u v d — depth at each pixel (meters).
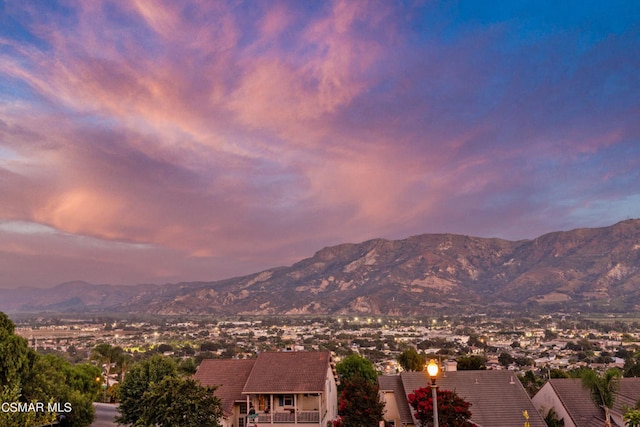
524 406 43.19
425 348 180.12
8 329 37.44
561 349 176.88
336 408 53.84
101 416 56.56
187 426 35.06
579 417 43.62
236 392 47.31
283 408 46.44
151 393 36.31
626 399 42.12
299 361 48.03
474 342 189.75
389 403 47.94
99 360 93.00
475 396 44.06
